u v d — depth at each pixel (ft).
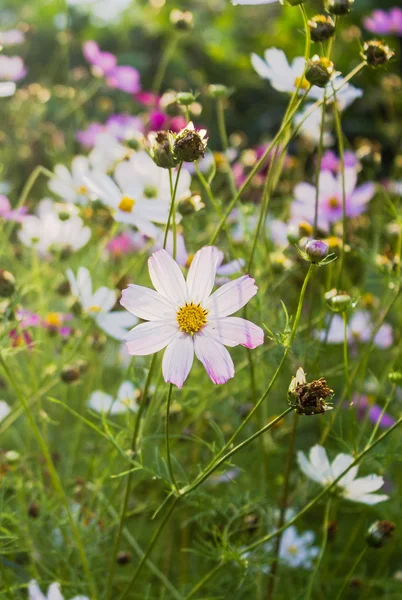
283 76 2.95
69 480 3.08
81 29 6.89
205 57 7.22
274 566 2.90
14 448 3.52
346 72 6.20
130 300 2.25
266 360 2.94
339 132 2.74
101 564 2.99
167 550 3.19
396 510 3.28
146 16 7.13
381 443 2.92
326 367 3.62
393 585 3.13
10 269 3.46
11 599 2.59
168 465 2.34
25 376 3.40
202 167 3.30
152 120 3.97
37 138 4.81
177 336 2.25
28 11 6.88
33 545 2.89
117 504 3.12
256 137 6.75
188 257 2.87
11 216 3.18
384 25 5.15
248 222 3.32
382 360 3.55
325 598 3.18
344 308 2.48
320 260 2.22
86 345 3.34
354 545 3.48
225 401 3.23
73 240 3.18
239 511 2.80
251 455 3.27
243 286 2.26
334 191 3.32
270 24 7.35
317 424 3.52
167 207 2.86
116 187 2.88
